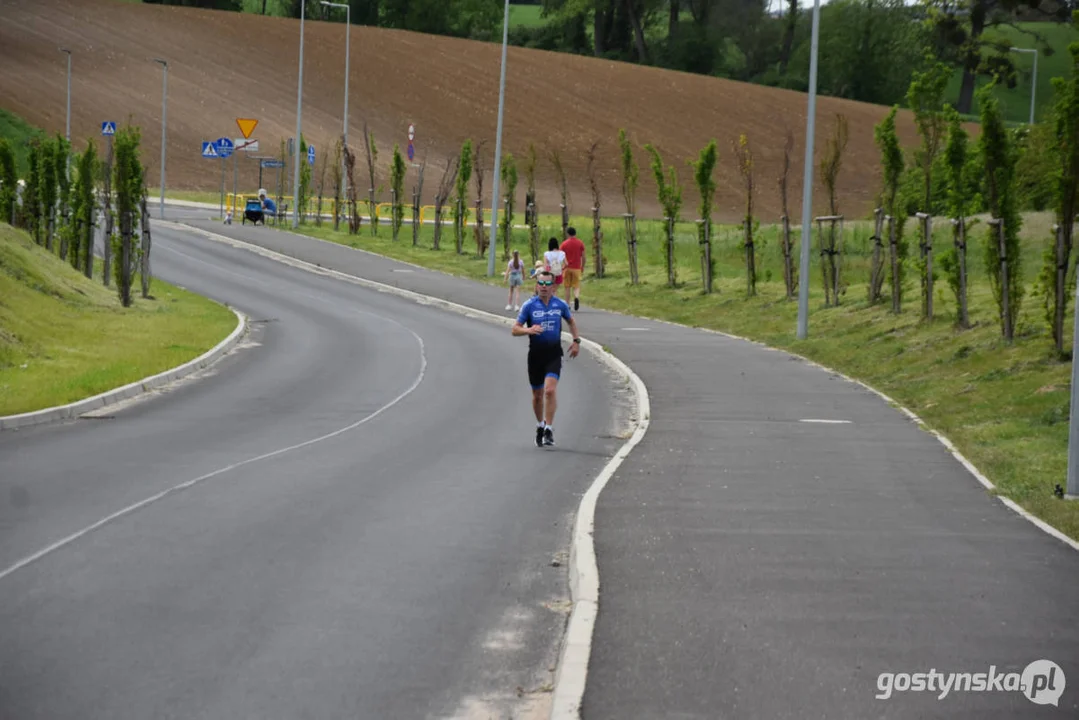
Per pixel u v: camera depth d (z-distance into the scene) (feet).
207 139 358.43
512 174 212.43
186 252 200.34
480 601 36.96
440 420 79.10
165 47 429.79
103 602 35.63
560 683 28.07
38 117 343.46
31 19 435.12
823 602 35.40
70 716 26.66
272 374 101.24
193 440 69.31
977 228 167.12
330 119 394.73
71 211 162.20
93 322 119.55
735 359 108.58
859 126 432.66
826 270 138.62
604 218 283.59
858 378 98.02
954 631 32.53
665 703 26.81
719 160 392.27
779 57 568.82
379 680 29.50
